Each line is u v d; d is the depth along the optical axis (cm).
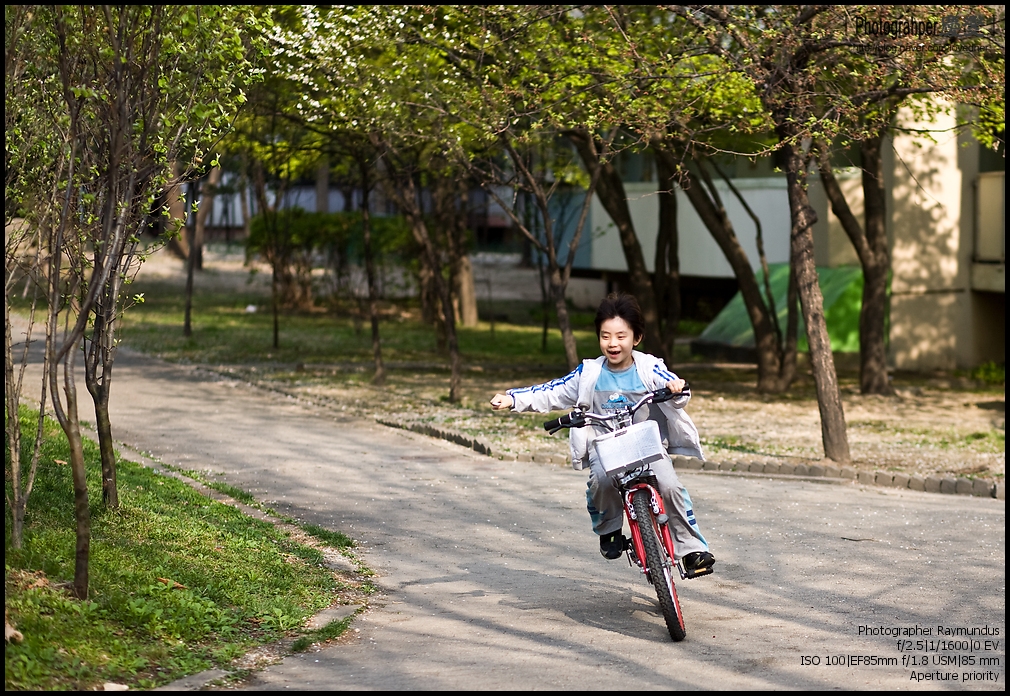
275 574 695
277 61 1370
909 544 841
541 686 508
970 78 1233
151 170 641
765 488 1114
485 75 1329
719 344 2588
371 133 1509
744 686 508
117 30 596
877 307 1980
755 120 1320
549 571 755
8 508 704
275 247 2509
